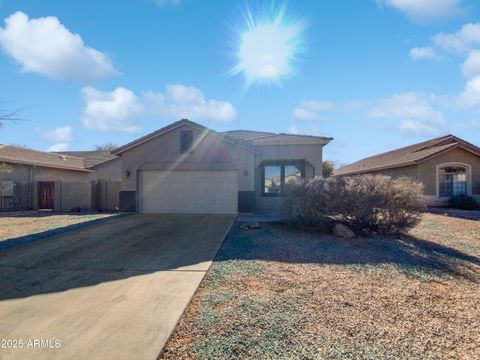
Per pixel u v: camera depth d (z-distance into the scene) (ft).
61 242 31.19
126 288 18.38
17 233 36.68
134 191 56.65
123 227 39.88
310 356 11.15
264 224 41.24
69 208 68.33
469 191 70.54
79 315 14.76
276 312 14.79
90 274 21.06
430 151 72.02
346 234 32.63
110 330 13.24
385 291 17.78
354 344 12.00
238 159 54.75
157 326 13.55
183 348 11.84
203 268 22.18
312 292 17.47
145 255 26.00
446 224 43.55
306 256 25.36
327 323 13.70
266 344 11.96
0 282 19.52
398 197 33.78
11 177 68.03
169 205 55.83
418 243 30.66
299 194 36.86
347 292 17.52
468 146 69.97
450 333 12.97
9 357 11.19
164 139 56.54
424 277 20.40
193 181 55.42
